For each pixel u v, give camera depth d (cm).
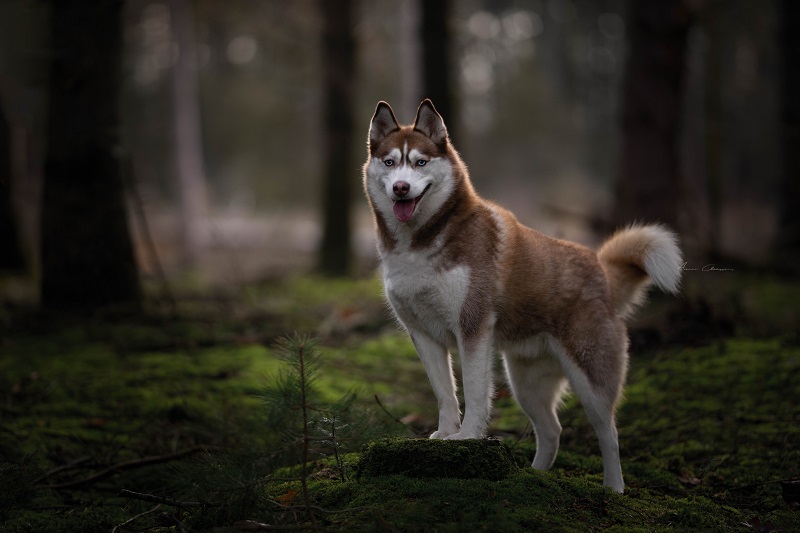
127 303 1013
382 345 923
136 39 3341
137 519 480
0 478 464
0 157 662
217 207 3725
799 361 746
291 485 478
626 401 694
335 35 1689
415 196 495
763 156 3769
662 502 488
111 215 1003
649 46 1182
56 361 814
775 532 449
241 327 998
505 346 536
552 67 4988
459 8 3177
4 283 1303
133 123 3588
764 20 3080
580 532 407
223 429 616
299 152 3894
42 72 1015
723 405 669
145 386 746
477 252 505
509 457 478
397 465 456
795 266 1414
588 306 531
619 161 1224
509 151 4366
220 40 3922
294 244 2761
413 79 1455
